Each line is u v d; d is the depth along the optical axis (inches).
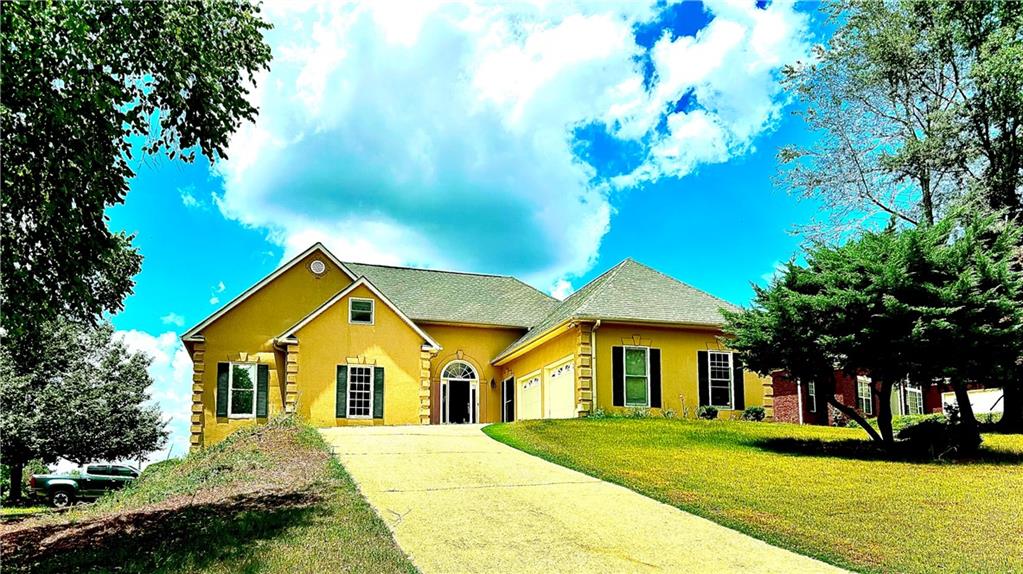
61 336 1135.0
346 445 669.3
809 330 630.5
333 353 983.6
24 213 398.0
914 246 602.2
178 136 425.4
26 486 1325.0
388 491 467.5
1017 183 975.0
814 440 700.0
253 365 1055.6
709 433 733.3
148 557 344.8
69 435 1147.3
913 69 1089.4
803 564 322.3
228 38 436.1
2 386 1077.8
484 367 1197.1
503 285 1355.8
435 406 1151.6
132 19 380.5
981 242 637.3
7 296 407.2
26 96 352.2
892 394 1293.1
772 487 479.5
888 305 584.7
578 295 1141.1
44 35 353.1
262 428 767.7
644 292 997.8
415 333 1025.5
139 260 581.3
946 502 432.5
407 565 311.7
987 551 336.8
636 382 927.7
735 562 324.8
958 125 999.6
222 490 503.5
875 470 540.4
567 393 946.7
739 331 679.7
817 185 1156.5
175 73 396.2
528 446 652.1
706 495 455.5
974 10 1003.9
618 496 456.4
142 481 677.9
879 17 1085.1
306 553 329.7
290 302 1091.3
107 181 411.2
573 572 309.0
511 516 404.2
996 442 685.9
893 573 308.8
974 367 581.3
